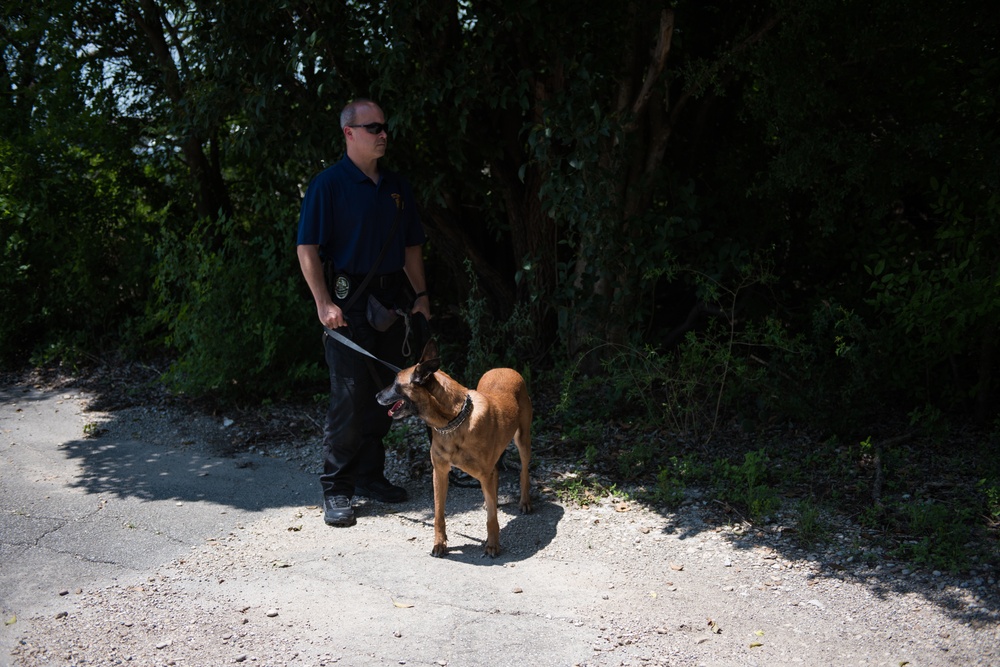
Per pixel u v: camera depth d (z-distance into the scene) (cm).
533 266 739
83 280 892
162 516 516
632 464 583
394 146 716
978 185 591
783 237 736
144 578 433
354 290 506
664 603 405
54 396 799
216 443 668
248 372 751
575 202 653
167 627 382
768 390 629
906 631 376
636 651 362
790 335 744
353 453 512
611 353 718
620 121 658
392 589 421
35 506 529
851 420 606
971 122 598
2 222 882
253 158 889
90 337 918
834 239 720
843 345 602
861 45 577
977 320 598
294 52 637
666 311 838
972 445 594
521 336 766
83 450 651
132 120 948
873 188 623
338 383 507
